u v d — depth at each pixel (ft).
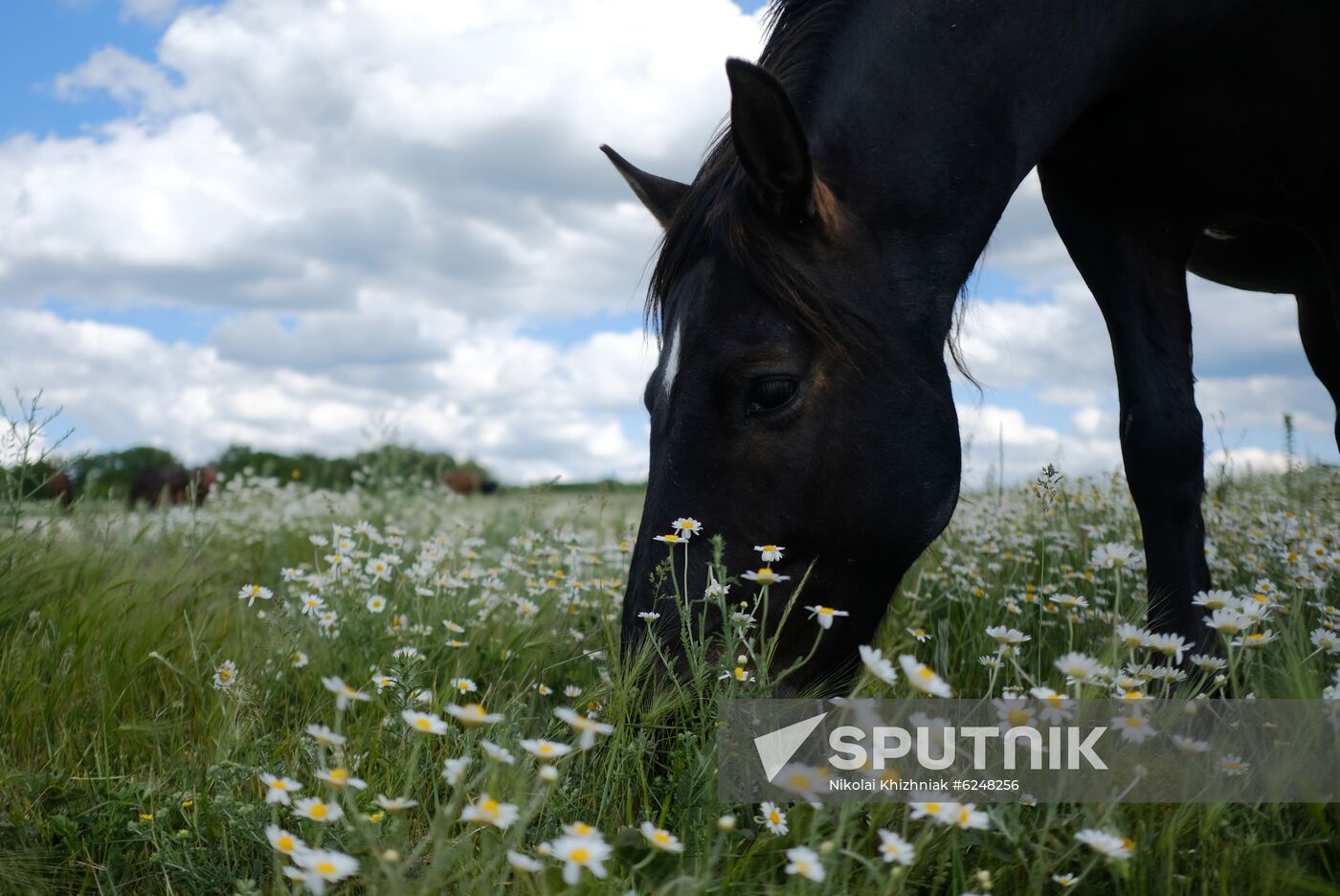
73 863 3.11
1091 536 6.64
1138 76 4.82
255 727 3.93
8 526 5.98
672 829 3.05
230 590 7.17
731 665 3.25
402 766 3.39
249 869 2.97
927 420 4.00
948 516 4.09
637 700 3.50
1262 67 4.69
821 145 4.16
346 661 4.89
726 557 3.67
